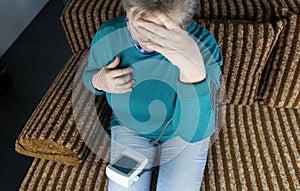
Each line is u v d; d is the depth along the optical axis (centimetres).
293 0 114
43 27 226
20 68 195
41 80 188
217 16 113
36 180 99
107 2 117
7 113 170
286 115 117
